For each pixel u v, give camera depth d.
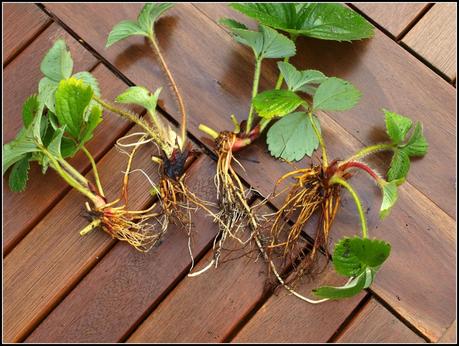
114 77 0.72
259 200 0.68
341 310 0.66
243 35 0.65
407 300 0.66
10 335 0.68
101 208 0.67
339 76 0.71
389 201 0.61
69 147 0.67
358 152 0.68
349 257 0.59
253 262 0.67
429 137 0.69
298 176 0.67
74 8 0.74
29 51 0.74
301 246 0.67
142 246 0.68
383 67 0.71
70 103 0.64
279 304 0.67
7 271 0.69
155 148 0.70
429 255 0.67
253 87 0.67
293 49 0.65
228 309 0.67
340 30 0.66
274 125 0.66
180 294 0.68
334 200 0.67
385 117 0.65
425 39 0.71
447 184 0.68
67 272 0.69
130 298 0.68
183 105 0.69
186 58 0.72
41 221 0.70
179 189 0.67
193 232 0.68
